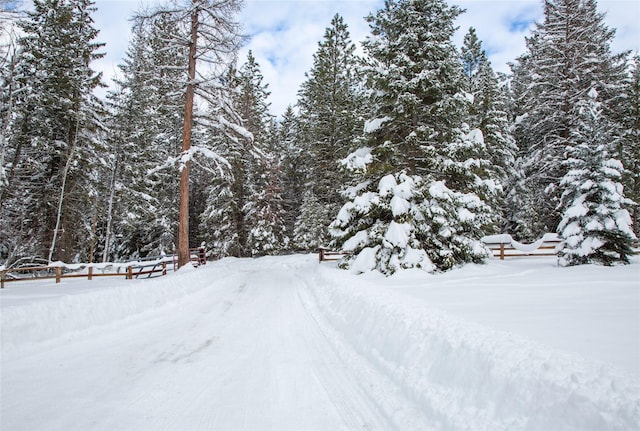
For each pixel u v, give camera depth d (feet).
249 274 54.90
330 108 81.20
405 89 41.04
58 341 19.12
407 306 17.67
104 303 23.61
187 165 48.49
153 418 11.24
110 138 71.87
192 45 48.26
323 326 22.65
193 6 45.55
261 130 95.55
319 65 84.69
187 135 48.32
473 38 87.76
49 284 42.83
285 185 115.34
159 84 51.88
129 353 17.71
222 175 50.03
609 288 23.98
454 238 39.65
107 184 75.82
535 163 67.82
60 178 61.82
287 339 20.07
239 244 91.97
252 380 14.29
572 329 13.71
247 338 20.34
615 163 37.58
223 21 46.62
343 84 82.69
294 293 36.19
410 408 11.31
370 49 44.96
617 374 8.06
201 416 11.37
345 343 18.71
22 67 55.06
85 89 63.72
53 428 10.59
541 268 38.99
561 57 68.08
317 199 88.79
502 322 15.25
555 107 67.10
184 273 37.93
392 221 38.60
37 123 56.59
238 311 27.66
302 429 10.54
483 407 9.53
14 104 52.60
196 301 31.55
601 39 71.20
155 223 82.33
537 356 9.75
